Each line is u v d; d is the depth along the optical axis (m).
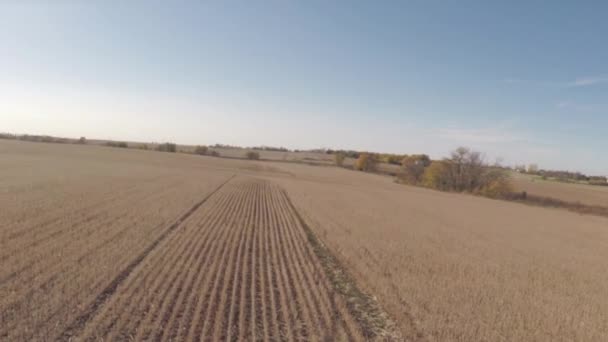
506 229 22.72
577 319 8.41
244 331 6.49
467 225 22.86
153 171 47.09
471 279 10.91
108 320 6.43
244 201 26.44
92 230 13.18
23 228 12.49
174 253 11.16
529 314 8.48
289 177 63.94
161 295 7.72
